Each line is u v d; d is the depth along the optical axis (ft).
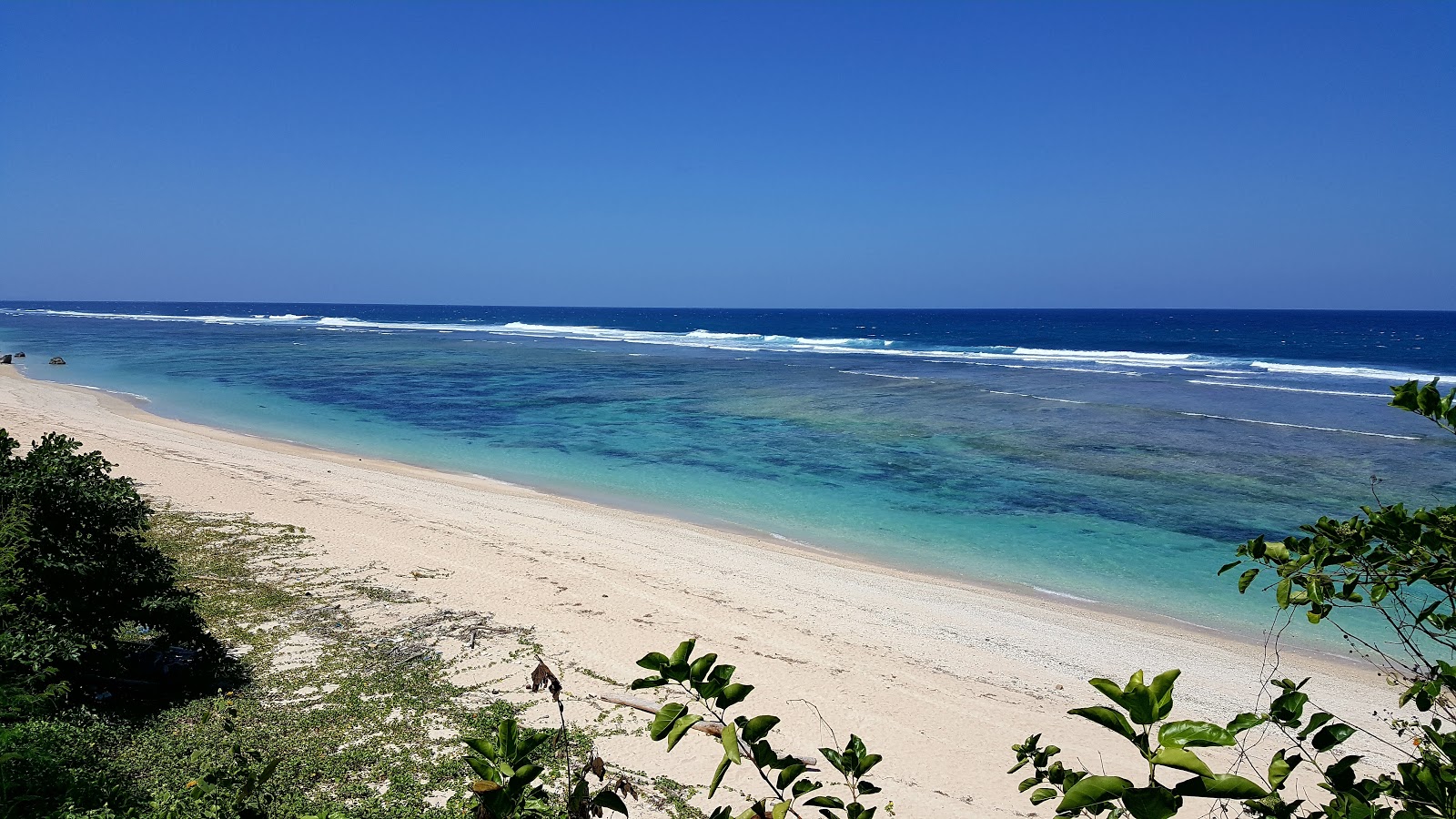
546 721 28.63
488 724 28.04
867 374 153.48
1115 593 46.34
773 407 111.55
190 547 45.03
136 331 279.49
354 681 30.71
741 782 26.09
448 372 155.33
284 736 26.30
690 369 162.40
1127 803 4.67
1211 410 107.55
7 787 17.66
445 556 46.52
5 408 91.97
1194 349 231.91
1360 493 65.72
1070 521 59.67
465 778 24.58
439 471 72.79
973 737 29.81
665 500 64.49
